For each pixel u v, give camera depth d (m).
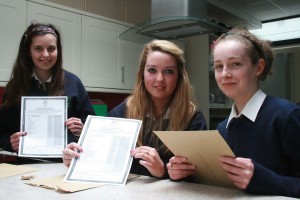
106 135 1.01
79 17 2.49
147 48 1.29
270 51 1.05
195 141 0.79
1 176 0.98
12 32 2.09
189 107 1.29
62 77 1.56
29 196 0.76
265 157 0.94
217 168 0.86
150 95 1.32
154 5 2.08
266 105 0.98
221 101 3.08
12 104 1.47
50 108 1.28
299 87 3.38
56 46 1.52
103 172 0.92
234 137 1.02
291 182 0.82
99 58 2.64
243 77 0.94
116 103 3.17
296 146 0.89
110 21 2.73
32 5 2.20
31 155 1.19
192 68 3.17
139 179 0.97
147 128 1.28
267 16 3.59
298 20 3.60
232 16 3.33
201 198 0.75
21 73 1.50
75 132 1.28
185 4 1.92
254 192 0.79
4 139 1.45
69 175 0.91
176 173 0.93
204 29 1.99
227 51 0.95
